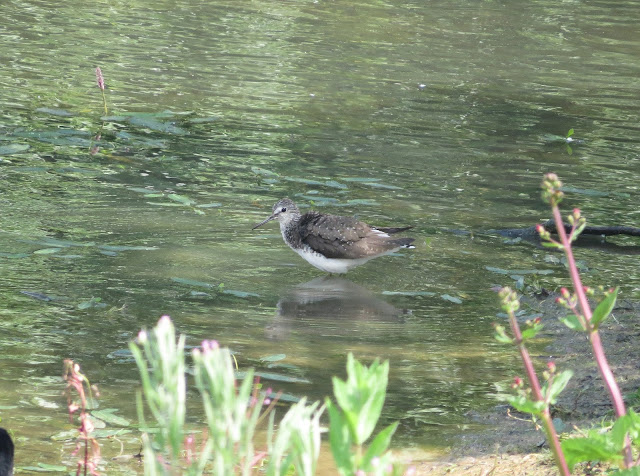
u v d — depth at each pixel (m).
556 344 10.47
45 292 11.22
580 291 4.90
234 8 29.88
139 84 21.42
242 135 18.39
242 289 11.84
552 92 23.05
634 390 8.93
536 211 15.34
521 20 30.69
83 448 7.55
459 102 21.69
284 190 15.63
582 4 33.47
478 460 7.52
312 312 11.16
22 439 7.65
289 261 13.09
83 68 22.38
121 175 15.87
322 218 12.81
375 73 23.67
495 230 14.48
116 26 26.67
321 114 20.08
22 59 22.70
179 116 19.16
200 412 8.48
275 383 9.05
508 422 8.44
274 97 21.11
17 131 17.56
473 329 10.87
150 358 3.67
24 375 8.97
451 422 8.44
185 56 24.05
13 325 10.20
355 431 3.50
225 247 13.33
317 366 9.56
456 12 31.20
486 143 18.81
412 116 20.36
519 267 13.02
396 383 9.26
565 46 27.73
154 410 3.62
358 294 11.90
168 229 13.75
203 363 3.60
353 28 28.22
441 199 15.70
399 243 12.66
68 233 13.23
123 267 12.22
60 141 17.25
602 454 4.93
